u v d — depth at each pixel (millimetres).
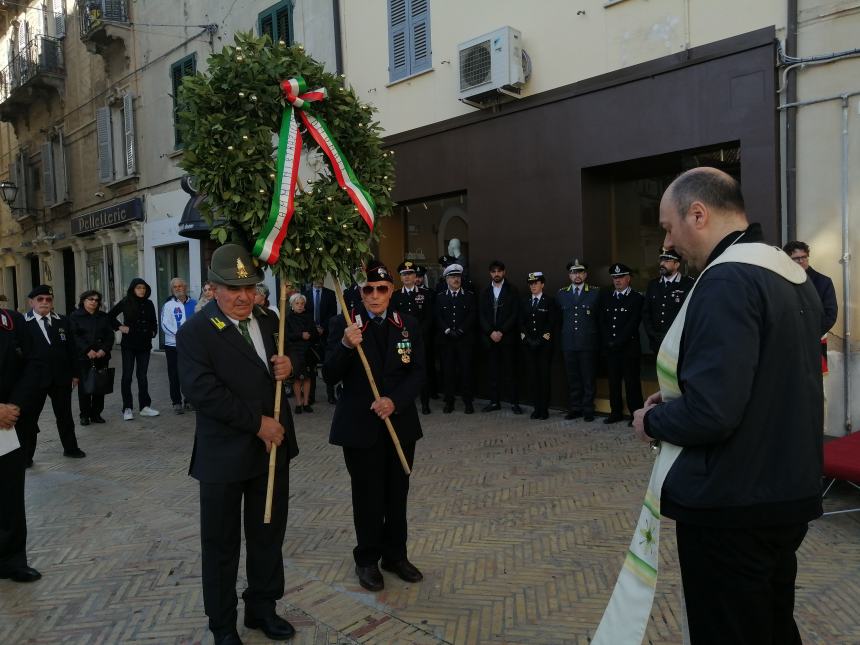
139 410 9711
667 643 3215
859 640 3191
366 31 10656
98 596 3885
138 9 16266
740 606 1918
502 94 8656
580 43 8094
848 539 4387
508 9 8766
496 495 5430
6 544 4082
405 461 3752
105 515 5301
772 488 1894
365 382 3768
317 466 6551
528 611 3561
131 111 16688
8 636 3463
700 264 2180
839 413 6383
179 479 6301
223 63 3350
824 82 6383
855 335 6289
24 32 22469
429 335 9656
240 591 3918
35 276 23688
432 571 4082
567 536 4551
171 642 3371
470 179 9367
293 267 3408
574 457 6484
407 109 10133
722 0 6953
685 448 2014
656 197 8359
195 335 3164
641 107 7598
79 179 19734
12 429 4086
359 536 3855
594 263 8414
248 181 3299
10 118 23000
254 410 3191
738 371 1814
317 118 3645
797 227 6617
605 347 7816
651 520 2127
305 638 3346
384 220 10805
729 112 6934
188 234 12992
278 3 12359
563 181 8359
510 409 8914
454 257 9609
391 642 3293
